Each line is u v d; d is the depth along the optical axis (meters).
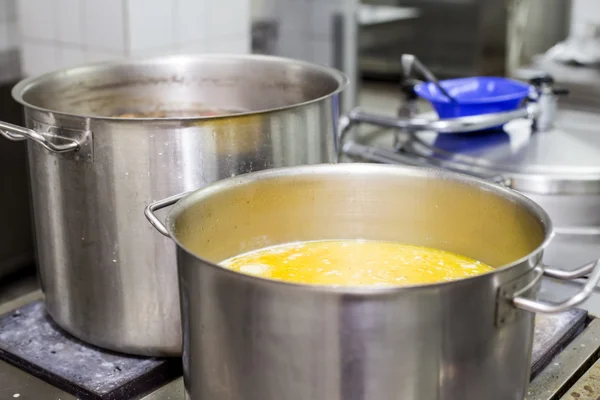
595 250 1.82
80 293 1.39
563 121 2.43
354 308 0.84
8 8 3.21
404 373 0.87
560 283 1.68
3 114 3.11
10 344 1.43
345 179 1.27
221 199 1.17
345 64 3.86
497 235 1.18
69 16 2.77
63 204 1.36
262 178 1.22
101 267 1.35
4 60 3.22
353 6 3.79
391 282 1.17
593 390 1.30
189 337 0.99
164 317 1.35
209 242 1.17
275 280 0.85
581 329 1.50
